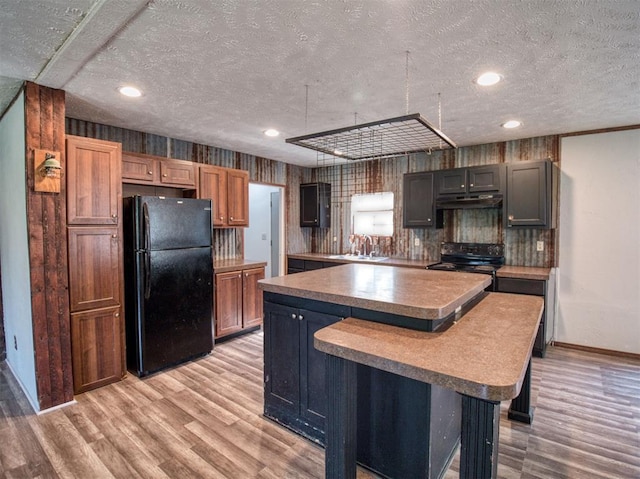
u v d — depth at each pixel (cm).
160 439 218
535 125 342
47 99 247
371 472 191
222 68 219
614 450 207
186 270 332
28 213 241
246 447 211
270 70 222
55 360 253
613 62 208
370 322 176
